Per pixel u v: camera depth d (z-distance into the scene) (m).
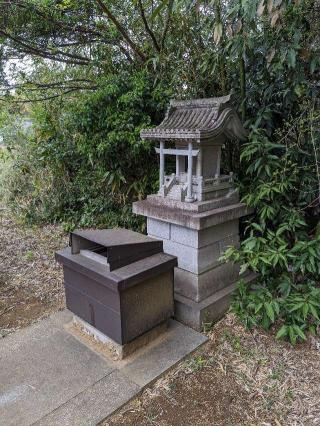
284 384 1.75
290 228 2.22
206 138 1.97
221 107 2.08
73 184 4.39
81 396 1.66
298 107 2.46
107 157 3.17
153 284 1.93
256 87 2.49
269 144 2.21
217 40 1.96
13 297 2.71
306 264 2.09
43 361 1.90
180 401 1.67
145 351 1.97
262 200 2.33
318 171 2.21
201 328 2.18
